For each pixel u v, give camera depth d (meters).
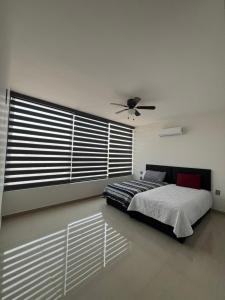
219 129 3.67
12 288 1.46
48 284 1.52
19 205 3.01
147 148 5.15
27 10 1.23
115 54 1.74
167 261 1.90
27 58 1.83
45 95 2.96
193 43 1.54
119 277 1.63
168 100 3.04
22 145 3.08
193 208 2.60
